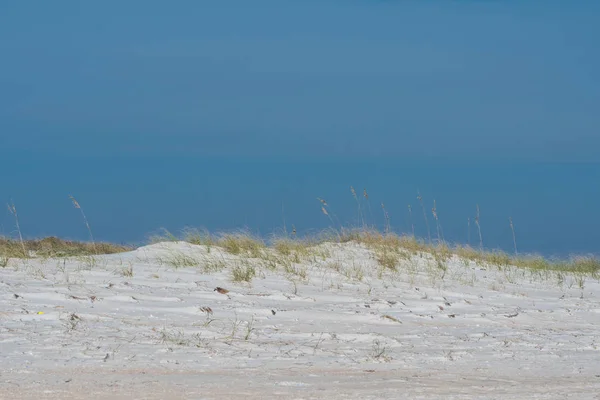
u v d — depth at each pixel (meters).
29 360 12.01
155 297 18.39
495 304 20.53
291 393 10.14
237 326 15.80
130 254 25.16
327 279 22.39
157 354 12.83
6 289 18.12
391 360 13.13
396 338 15.36
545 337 15.94
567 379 11.70
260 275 22.19
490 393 10.34
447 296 21.23
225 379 11.09
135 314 16.48
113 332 14.44
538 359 13.58
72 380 10.77
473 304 20.22
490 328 17.06
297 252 25.56
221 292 19.59
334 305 18.84
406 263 25.77
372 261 25.50
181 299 18.38
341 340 14.98
